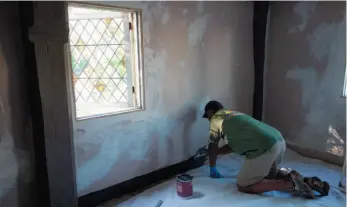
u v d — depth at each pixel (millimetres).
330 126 3473
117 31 2906
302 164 3467
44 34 2021
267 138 2559
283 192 2729
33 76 2051
